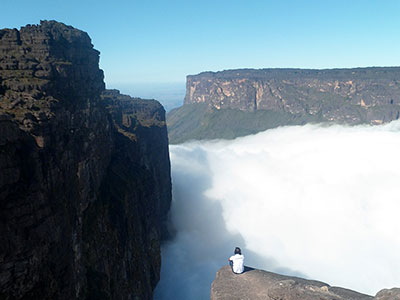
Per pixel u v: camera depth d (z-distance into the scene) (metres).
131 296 42.94
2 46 37.38
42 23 44.53
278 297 19.00
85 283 33.72
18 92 31.02
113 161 53.75
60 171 29.97
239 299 19.42
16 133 24.42
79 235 34.22
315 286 19.94
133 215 48.78
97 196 41.81
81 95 42.09
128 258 44.19
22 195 23.41
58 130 30.91
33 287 23.31
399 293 17.05
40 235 24.22
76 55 45.41
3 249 21.22
